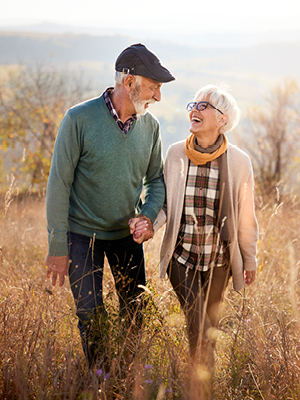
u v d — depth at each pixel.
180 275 2.28
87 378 1.92
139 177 2.32
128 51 2.09
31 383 1.91
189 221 2.28
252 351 2.16
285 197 5.36
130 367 1.95
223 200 2.24
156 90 2.15
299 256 3.48
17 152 10.78
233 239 2.26
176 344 2.30
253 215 2.33
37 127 11.13
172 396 1.86
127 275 2.35
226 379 2.12
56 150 2.11
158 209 2.33
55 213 2.12
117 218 2.27
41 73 11.83
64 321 2.49
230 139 11.00
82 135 2.10
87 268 2.20
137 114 2.17
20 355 1.99
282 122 10.63
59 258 2.16
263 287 3.06
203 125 2.15
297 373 2.02
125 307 2.25
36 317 2.26
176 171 2.31
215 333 2.20
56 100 11.58
